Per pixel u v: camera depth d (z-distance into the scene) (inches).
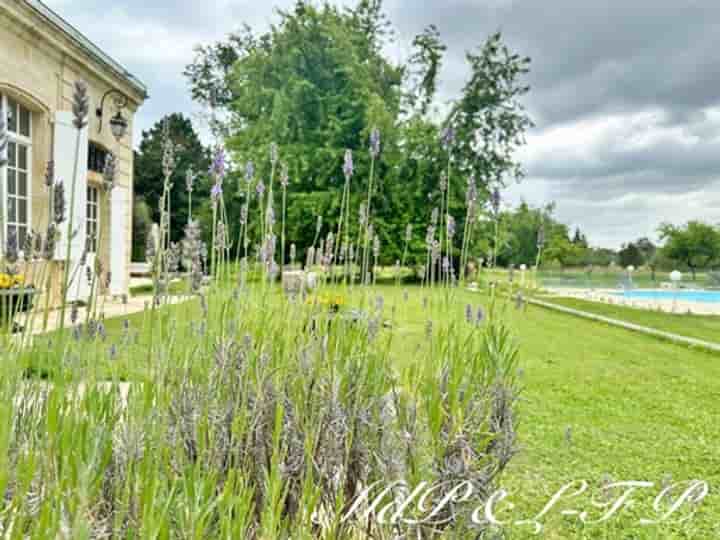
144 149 1064.8
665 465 101.8
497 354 55.7
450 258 63.2
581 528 74.6
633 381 176.7
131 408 41.5
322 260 61.5
